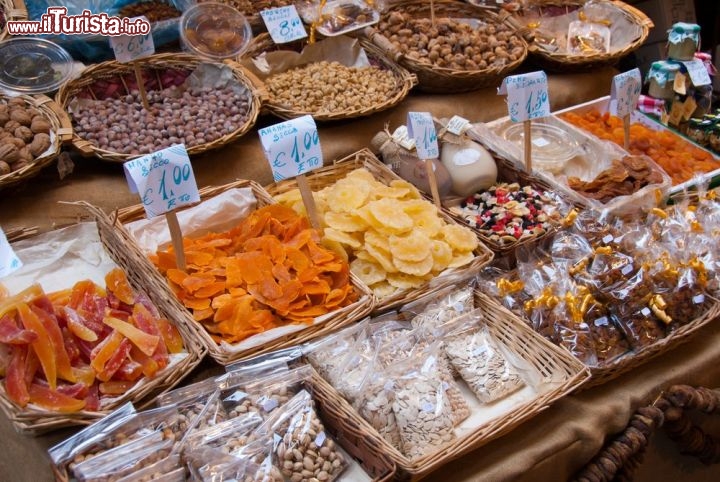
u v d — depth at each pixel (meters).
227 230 2.22
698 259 2.20
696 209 2.46
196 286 1.86
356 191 2.20
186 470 1.56
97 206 2.23
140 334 1.67
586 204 2.38
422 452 1.66
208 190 2.23
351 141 2.62
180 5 2.85
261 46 2.86
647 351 1.98
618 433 1.94
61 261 2.04
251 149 2.54
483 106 2.93
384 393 1.71
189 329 1.78
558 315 2.00
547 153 2.68
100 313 1.74
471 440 1.66
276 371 1.73
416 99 2.87
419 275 2.00
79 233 2.08
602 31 3.20
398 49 2.80
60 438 1.58
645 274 2.10
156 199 1.82
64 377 1.60
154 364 1.65
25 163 2.11
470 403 1.85
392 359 1.83
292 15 2.82
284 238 2.05
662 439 2.15
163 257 1.94
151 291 1.89
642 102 3.06
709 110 3.08
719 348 2.15
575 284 2.08
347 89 2.71
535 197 2.43
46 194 2.21
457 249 2.12
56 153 2.15
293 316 1.87
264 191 2.26
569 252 2.20
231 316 1.82
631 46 3.10
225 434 1.59
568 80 3.14
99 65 2.52
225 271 1.93
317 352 1.82
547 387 1.85
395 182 2.30
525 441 1.79
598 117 2.97
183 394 1.65
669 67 2.96
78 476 1.46
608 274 2.08
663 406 1.99
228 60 2.64
